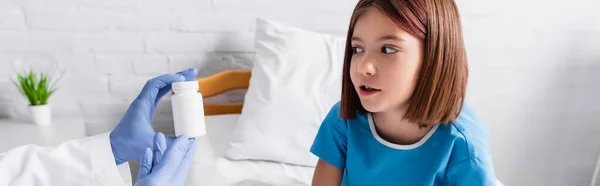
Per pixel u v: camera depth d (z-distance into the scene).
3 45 1.28
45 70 1.33
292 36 1.29
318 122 1.18
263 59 1.27
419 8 0.61
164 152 0.71
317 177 0.86
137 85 1.40
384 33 0.62
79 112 1.39
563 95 1.62
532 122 1.65
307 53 1.27
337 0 1.43
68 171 0.74
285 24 1.40
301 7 1.42
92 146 0.80
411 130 0.73
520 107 1.62
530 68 1.57
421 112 0.66
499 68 1.56
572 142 1.69
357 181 0.80
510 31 1.52
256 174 1.06
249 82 1.33
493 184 0.70
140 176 0.70
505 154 1.68
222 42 1.41
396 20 0.61
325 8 1.43
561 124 1.66
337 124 0.82
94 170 0.77
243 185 0.99
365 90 0.66
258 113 1.17
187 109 0.77
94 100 1.38
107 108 1.40
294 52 1.27
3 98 1.32
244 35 1.41
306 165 1.14
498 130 1.64
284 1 1.41
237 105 1.45
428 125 0.70
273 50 1.27
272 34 1.30
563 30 1.55
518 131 1.66
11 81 1.31
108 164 0.78
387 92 0.64
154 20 1.35
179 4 1.35
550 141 1.68
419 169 0.73
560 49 1.56
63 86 1.35
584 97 1.63
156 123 1.46
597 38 1.57
